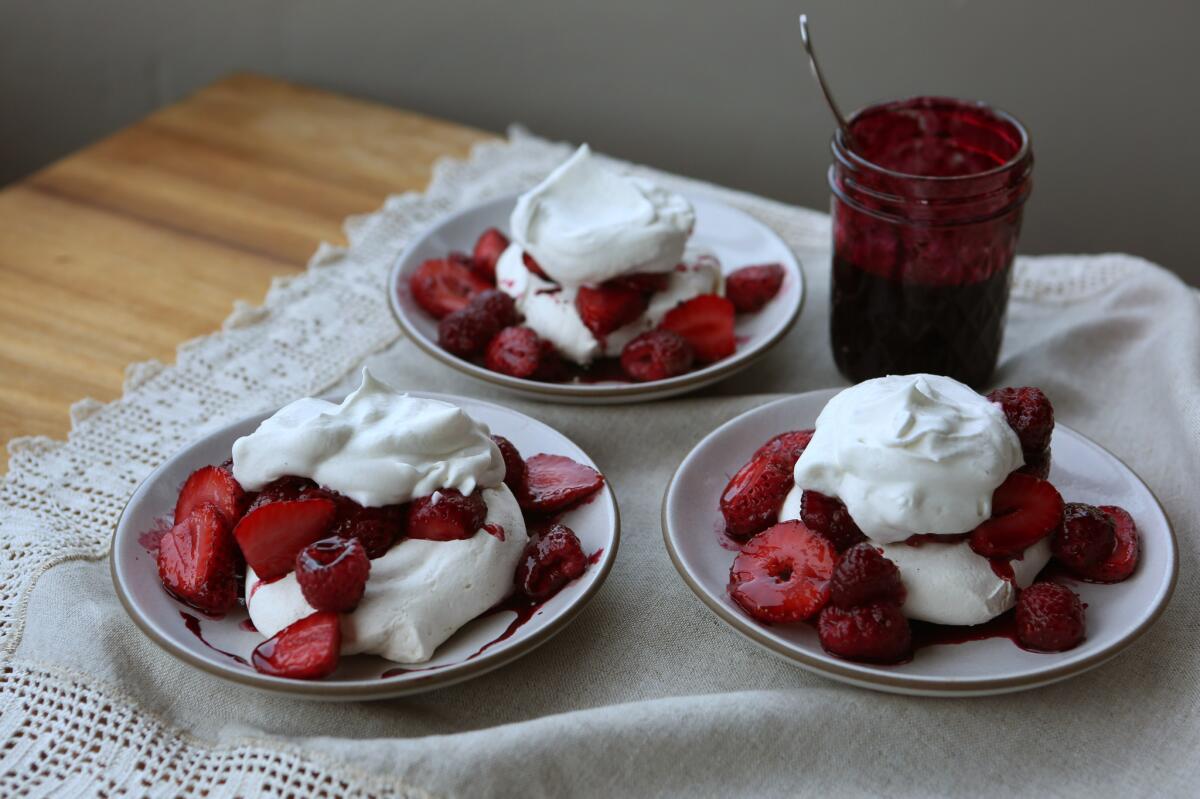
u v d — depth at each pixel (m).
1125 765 0.56
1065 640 0.57
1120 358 0.75
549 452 0.66
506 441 0.64
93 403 0.72
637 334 0.74
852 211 0.69
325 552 0.57
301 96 1.01
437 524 0.59
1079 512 0.60
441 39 1.10
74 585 0.62
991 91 1.01
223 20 1.15
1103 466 0.64
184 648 0.56
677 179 0.92
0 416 0.72
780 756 0.56
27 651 0.59
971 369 0.71
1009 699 0.58
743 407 0.71
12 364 0.75
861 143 0.73
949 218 0.67
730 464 0.66
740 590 0.59
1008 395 0.61
